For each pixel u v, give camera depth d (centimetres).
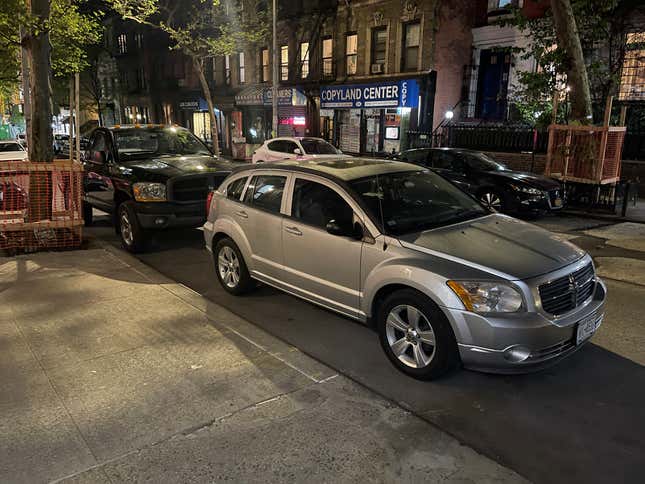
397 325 414
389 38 2225
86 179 982
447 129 1975
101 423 343
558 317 374
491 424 346
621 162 1497
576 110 1245
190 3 3259
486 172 1161
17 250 802
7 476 291
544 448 320
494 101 2100
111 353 449
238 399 374
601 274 707
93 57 4669
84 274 683
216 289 643
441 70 2089
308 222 493
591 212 1212
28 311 548
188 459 306
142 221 788
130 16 1947
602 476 293
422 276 383
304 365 428
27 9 835
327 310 535
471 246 409
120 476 291
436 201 497
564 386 399
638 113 1495
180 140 984
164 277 675
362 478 290
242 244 574
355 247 443
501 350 359
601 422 349
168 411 358
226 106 3266
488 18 2048
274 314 554
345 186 468
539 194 1088
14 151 2244
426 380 401
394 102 2125
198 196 823
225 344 468
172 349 457
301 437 327
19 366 425
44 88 852
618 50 1545
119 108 4712
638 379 410
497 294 362
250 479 288
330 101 2452
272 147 1617
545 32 1530
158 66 3984
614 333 503
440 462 304
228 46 2419
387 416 353
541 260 393
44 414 354
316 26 2566
